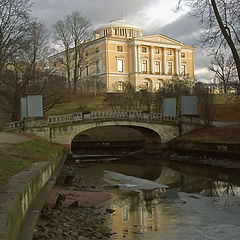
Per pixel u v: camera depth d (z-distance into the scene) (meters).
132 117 48.00
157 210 18.52
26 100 41.56
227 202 20.61
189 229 14.89
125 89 68.62
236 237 13.86
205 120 49.53
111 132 62.34
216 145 39.44
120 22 114.81
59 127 42.84
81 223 14.82
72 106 66.50
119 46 101.62
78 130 44.19
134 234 14.02
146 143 54.59
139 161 45.84
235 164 35.47
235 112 59.06
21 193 10.01
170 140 50.25
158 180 30.27
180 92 58.84
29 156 20.70
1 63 39.53
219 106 63.81
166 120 50.00
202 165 38.66
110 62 99.50
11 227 7.75
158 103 60.69
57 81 58.91
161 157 48.00
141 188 26.03
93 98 73.50
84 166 40.59
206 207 19.23
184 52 114.81
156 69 107.12
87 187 25.89
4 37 39.28
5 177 12.70
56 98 52.88
